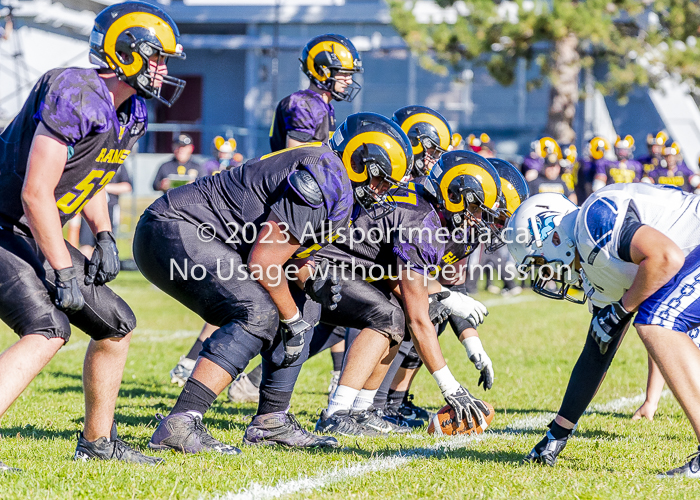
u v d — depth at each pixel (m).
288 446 11.41
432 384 17.88
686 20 47.03
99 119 8.74
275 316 10.37
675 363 9.16
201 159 60.19
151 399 15.65
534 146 34.22
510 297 35.56
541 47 61.72
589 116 61.47
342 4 67.81
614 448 11.34
